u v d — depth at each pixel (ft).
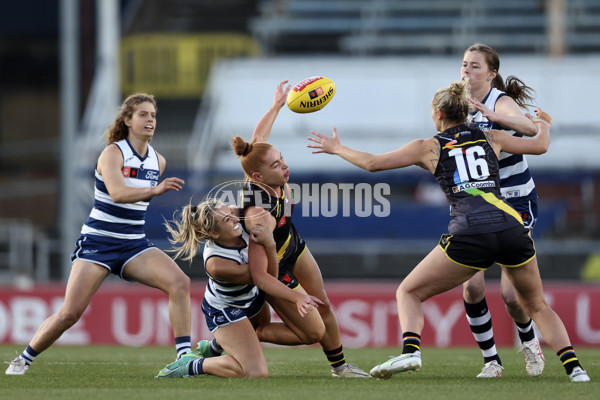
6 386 61.98
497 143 63.46
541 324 64.13
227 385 60.59
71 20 164.96
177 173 178.70
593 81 211.61
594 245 174.50
